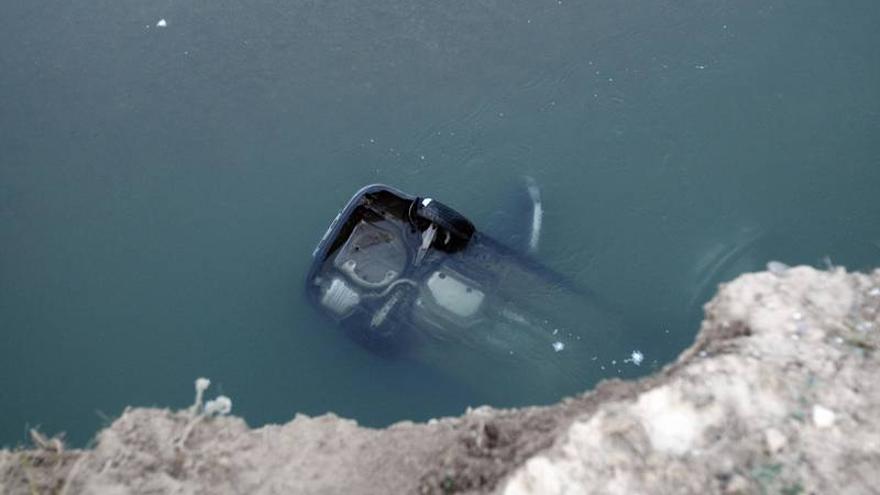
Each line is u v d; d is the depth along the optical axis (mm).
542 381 7617
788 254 8352
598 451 4672
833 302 5535
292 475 5473
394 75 9758
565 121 9398
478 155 9320
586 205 8930
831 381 4977
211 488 5418
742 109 9211
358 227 8492
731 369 5047
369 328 8062
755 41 9531
